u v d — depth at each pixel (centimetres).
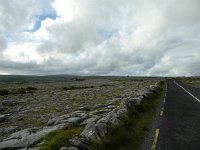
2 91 4750
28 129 1353
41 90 5734
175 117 1731
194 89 5038
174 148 1020
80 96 3578
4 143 1089
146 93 2808
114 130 1152
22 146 1036
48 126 1422
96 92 4347
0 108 2431
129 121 1408
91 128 1056
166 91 4409
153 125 1462
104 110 1842
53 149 880
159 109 2130
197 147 1034
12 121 1812
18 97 3856
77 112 1936
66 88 6256
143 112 1888
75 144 890
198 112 1969
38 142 1076
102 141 996
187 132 1291
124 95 3142
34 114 2083
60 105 2583
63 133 1077
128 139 1133
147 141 1127
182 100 2880
